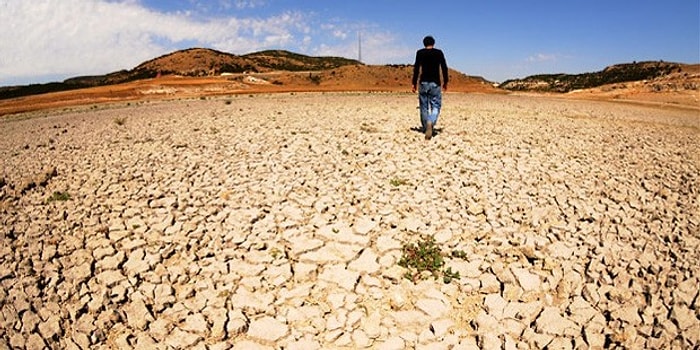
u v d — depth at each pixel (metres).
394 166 8.08
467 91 56.84
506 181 7.28
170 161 8.66
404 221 5.67
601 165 8.52
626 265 4.62
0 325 3.81
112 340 3.74
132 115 18.84
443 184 7.07
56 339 3.72
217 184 7.12
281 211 5.98
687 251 4.89
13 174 7.98
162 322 3.92
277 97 34.28
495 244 5.10
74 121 17.39
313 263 4.75
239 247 5.07
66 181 7.40
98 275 4.53
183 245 5.07
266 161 8.52
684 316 3.84
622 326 3.80
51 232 5.41
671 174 7.98
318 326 3.89
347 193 6.66
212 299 4.21
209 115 17.58
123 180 7.42
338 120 14.89
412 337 3.77
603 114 20.45
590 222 5.72
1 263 4.70
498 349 3.63
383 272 4.58
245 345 3.69
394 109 20.12
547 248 5.00
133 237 5.29
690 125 16.61
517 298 4.20
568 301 4.16
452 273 4.56
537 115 18.73
